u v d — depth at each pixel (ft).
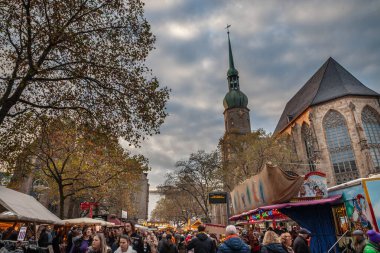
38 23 42.68
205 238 26.68
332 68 197.88
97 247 19.69
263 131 154.20
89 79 46.03
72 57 45.91
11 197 35.22
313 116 178.50
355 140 158.61
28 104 45.83
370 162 147.43
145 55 49.34
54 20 43.47
